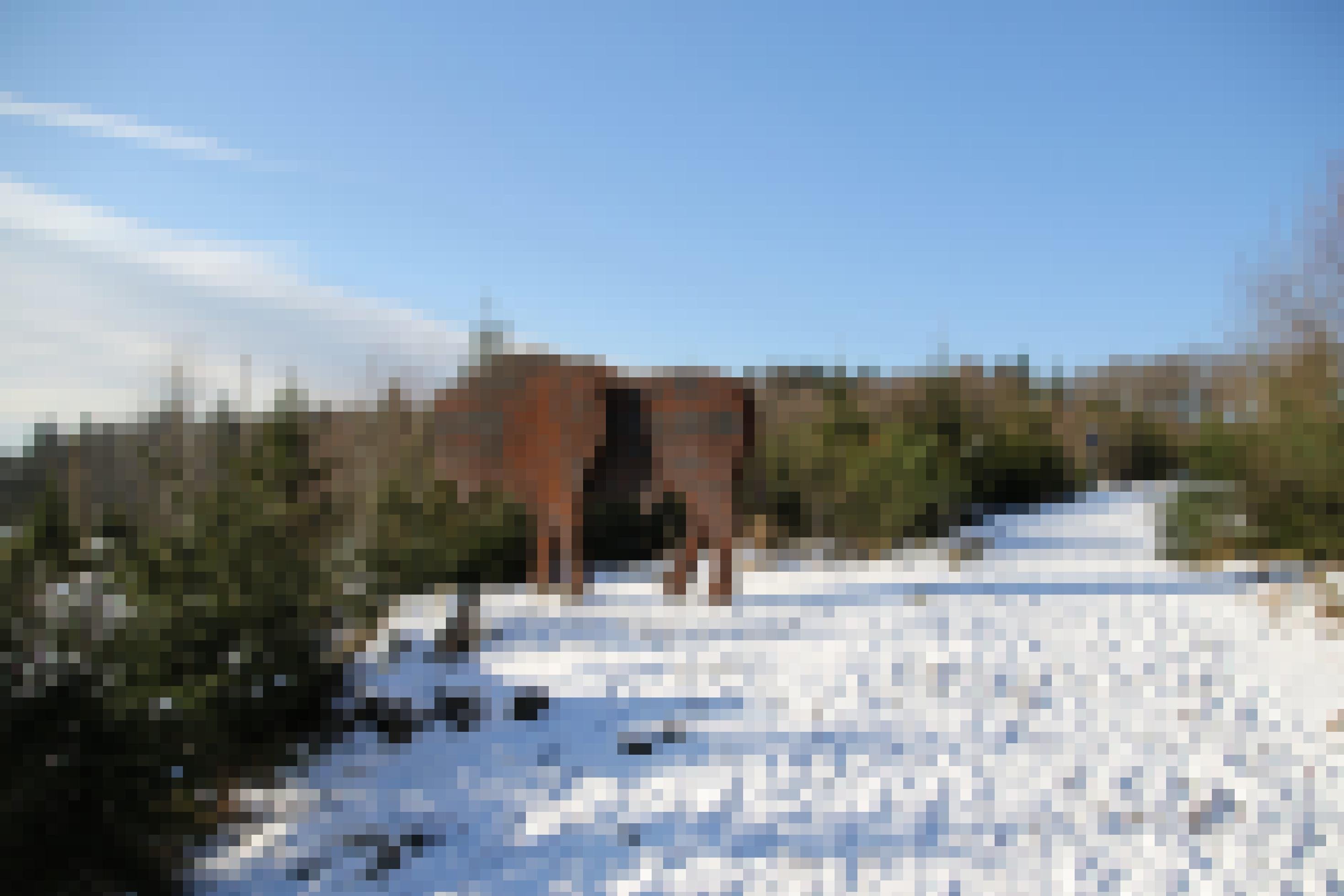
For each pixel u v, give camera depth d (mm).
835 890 3016
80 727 3340
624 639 6879
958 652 6391
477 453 8633
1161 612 7750
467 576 9875
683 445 8539
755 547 13266
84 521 4270
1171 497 11484
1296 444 9234
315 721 4961
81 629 3504
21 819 3102
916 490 13961
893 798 3779
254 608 4613
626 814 3691
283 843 3520
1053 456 21938
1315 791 3730
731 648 6594
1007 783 3916
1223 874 3057
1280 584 8977
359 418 7688
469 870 3244
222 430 5395
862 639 6840
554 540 9758
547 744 4570
